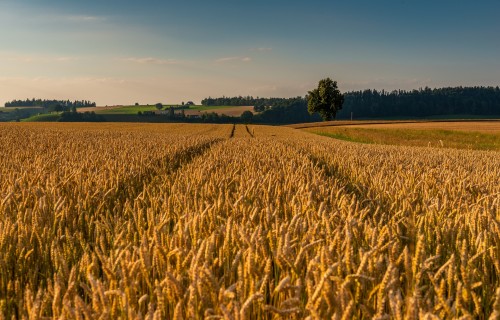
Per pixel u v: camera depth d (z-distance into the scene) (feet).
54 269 10.00
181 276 7.26
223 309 5.33
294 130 250.37
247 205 14.82
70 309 6.05
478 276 8.99
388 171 29.27
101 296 6.25
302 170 25.94
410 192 18.38
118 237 9.88
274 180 19.83
